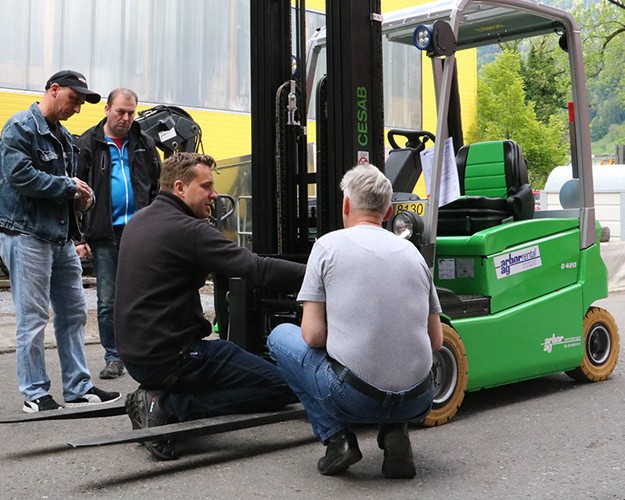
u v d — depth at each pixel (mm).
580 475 3574
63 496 3330
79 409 4195
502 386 5562
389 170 5359
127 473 3623
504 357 4871
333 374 3340
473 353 4680
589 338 5613
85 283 10297
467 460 3795
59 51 11344
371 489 3379
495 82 21703
